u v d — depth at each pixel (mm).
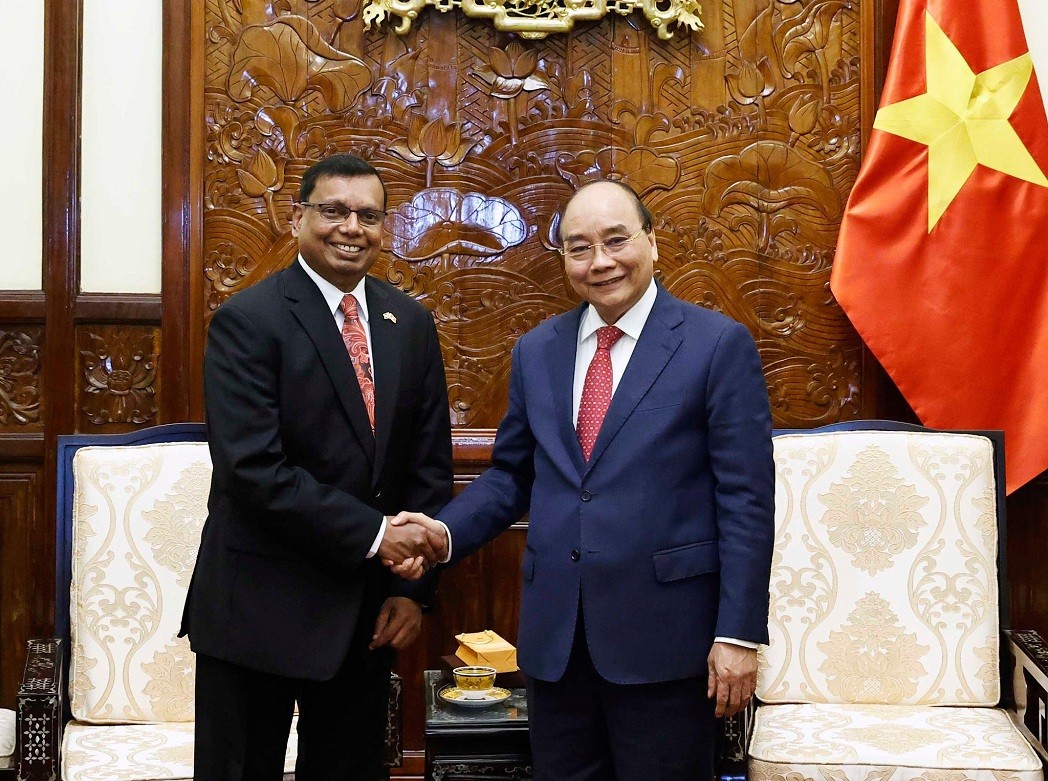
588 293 2297
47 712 2461
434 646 3482
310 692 2451
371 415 2400
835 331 3506
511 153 3467
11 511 3389
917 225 3352
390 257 3457
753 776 2506
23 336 3395
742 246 3502
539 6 3422
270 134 3426
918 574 2893
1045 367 3303
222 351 2324
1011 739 2566
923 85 3369
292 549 2314
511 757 2574
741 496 2195
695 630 2203
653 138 3482
